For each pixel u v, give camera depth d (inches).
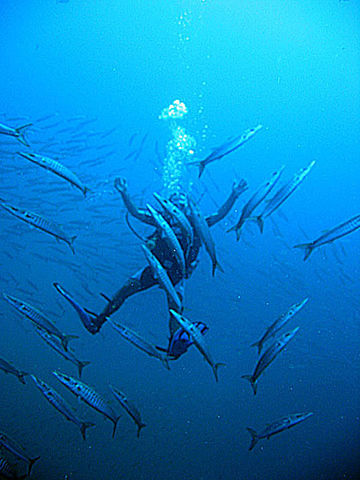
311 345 374.3
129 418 250.2
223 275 429.4
